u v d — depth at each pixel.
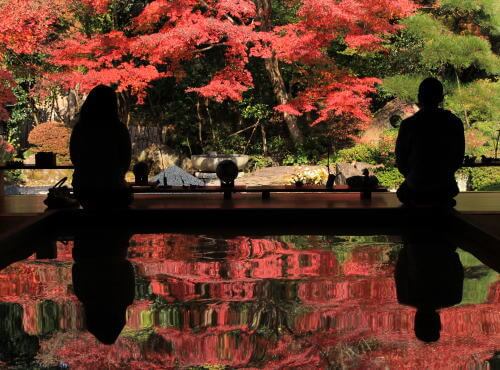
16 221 6.36
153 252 5.30
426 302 3.76
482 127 15.33
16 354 2.99
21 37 14.64
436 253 5.25
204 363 2.86
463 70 16.84
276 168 15.33
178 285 4.17
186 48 14.45
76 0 15.70
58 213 6.79
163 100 18.52
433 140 6.72
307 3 13.80
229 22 14.58
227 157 15.72
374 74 17.56
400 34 17.31
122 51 14.62
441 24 15.84
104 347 3.07
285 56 14.71
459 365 2.80
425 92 6.84
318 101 16.06
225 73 15.11
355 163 15.12
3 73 14.28
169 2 14.32
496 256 5.15
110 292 4.00
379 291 3.99
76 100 17.92
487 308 3.65
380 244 5.66
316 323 3.38
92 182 6.75
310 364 2.84
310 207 7.03
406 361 2.86
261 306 3.68
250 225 6.80
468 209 7.53
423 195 6.83
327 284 4.17
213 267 4.70
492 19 15.45
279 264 4.78
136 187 7.99
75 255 5.24
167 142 18.39
